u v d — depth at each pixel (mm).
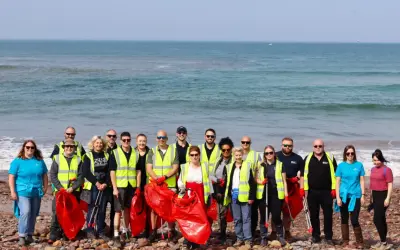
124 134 9680
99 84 49531
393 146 24297
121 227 10367
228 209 10047
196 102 38656
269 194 9617
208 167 9570
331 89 49375
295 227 12461
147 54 144375
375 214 9734
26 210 9438
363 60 121500
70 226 9695
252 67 82500
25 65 75562
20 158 9484
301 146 23922
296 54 165250
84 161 9680
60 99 38625
